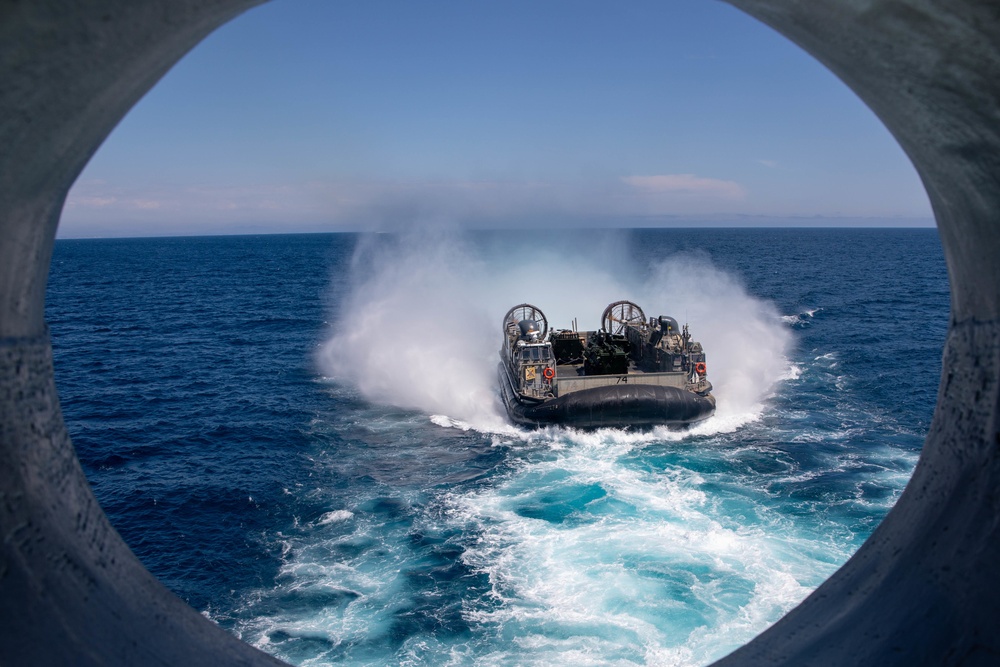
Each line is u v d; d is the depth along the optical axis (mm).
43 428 3326
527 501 15906
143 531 14836
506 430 21438
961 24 2455
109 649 3289
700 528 14219
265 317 51312
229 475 18234
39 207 2959
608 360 21234
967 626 3049
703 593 11648
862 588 3873
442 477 17656
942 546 3402
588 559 12953
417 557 13219
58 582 3242
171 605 4066
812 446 19578
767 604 11312
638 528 14273
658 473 17594
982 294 3395
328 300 61781
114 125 3209
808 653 3734
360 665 10031
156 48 2857
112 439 21656
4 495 3031
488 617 11094
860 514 14852
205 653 3850
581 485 16828
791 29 3334
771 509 15180
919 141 3246
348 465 18781
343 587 12211
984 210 3139
